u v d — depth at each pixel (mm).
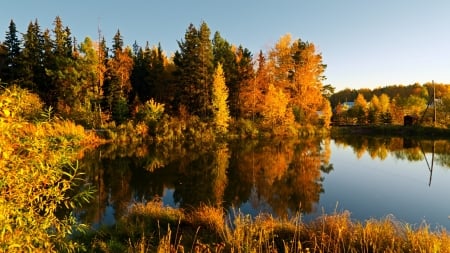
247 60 53156
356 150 31094
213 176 18984
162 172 20031
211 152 28656
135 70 54562
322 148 32406
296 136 45562
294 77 50438
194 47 46781
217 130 40719
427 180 17953
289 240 7469
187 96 45219
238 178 18500
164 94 50688
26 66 42625
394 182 17438
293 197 14492
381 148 32844
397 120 64125
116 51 45656
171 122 38375
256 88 46812
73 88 39562
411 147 33594
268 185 16797
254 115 47594
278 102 44156
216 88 40875
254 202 13711
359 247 6793
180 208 12031
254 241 6887
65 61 41938
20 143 3049
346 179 18203
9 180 2861
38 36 46281
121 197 14281
